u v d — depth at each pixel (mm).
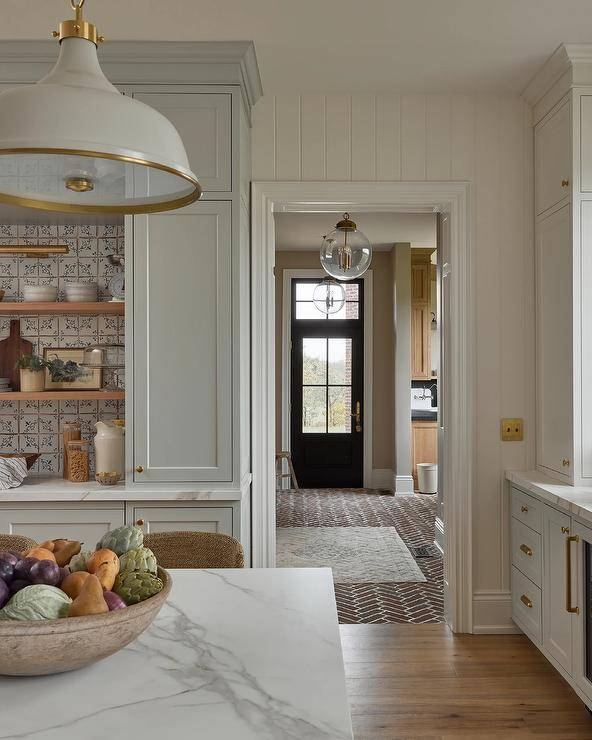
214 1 2844
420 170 3807
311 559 5336
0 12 2912
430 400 9086
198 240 3307
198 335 3309
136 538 1561
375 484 8789
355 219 6906
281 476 8250
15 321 3799
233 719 1136
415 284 8680
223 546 2334
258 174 3781
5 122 1256
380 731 2736
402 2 2869
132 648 1450
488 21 3033
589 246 3277
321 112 3791
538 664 3393
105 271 3787
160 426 3307
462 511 3811
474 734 2719
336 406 8898
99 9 2895
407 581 4781
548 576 3195
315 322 8883
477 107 3818
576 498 2953
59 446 3805
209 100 3307
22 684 1269
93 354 3672
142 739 1068
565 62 3285
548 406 3607
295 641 1490
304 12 2941
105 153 1265
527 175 3816
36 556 1459
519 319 3828
